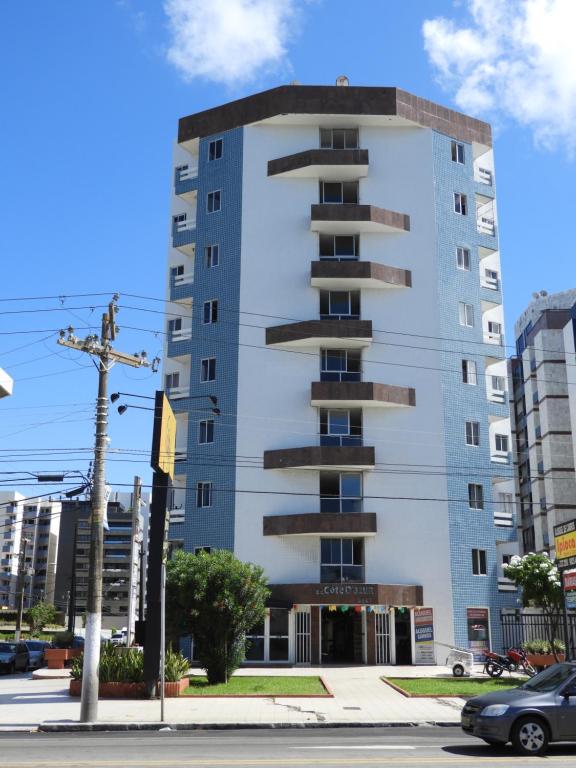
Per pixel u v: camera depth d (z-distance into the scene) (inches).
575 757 546.3
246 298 1808.6
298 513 1660.9
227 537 1674.5
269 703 936.9
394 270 1795.0
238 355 1777.8
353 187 1892.2
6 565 4977.9
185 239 1926.7
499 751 578.9
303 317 1788.9
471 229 1905.8
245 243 1844.2
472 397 1779.0
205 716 823.1
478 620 1637.6
